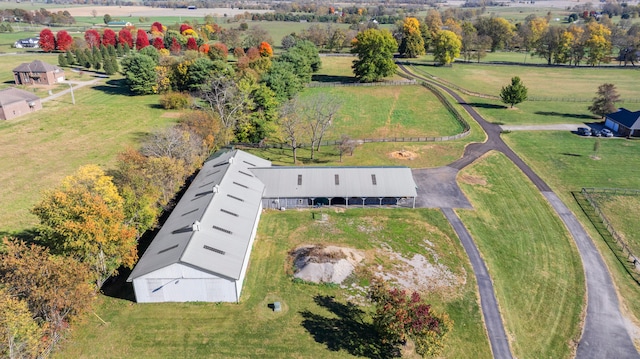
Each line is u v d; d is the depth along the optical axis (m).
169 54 191.25
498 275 58.41
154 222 63.91
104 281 53.16
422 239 65.31
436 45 196.50
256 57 171.75
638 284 57.81
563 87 160.12
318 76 176.00
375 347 46.03
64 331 44.09
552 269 60.38
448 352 45.78
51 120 111.88
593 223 71.62
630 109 131.75
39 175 81.56
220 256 52.81
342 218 70.75
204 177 74.88
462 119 121.44
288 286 54.66
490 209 74.88
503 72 186.62
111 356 43.97
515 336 48.62
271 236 65.56
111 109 122.50
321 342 46.31
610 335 49.28
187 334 46.88
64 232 47.19
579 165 92.25
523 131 112.62
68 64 173.38
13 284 40.31
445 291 54.69
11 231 62.81
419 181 84.25
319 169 77.06
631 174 88.06
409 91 152.12
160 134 81.50
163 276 50.00
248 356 44.31
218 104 99.56
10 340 36.34
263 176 75.94
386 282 55.56
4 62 171.88
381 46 156.38
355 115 127.81
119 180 64.19
